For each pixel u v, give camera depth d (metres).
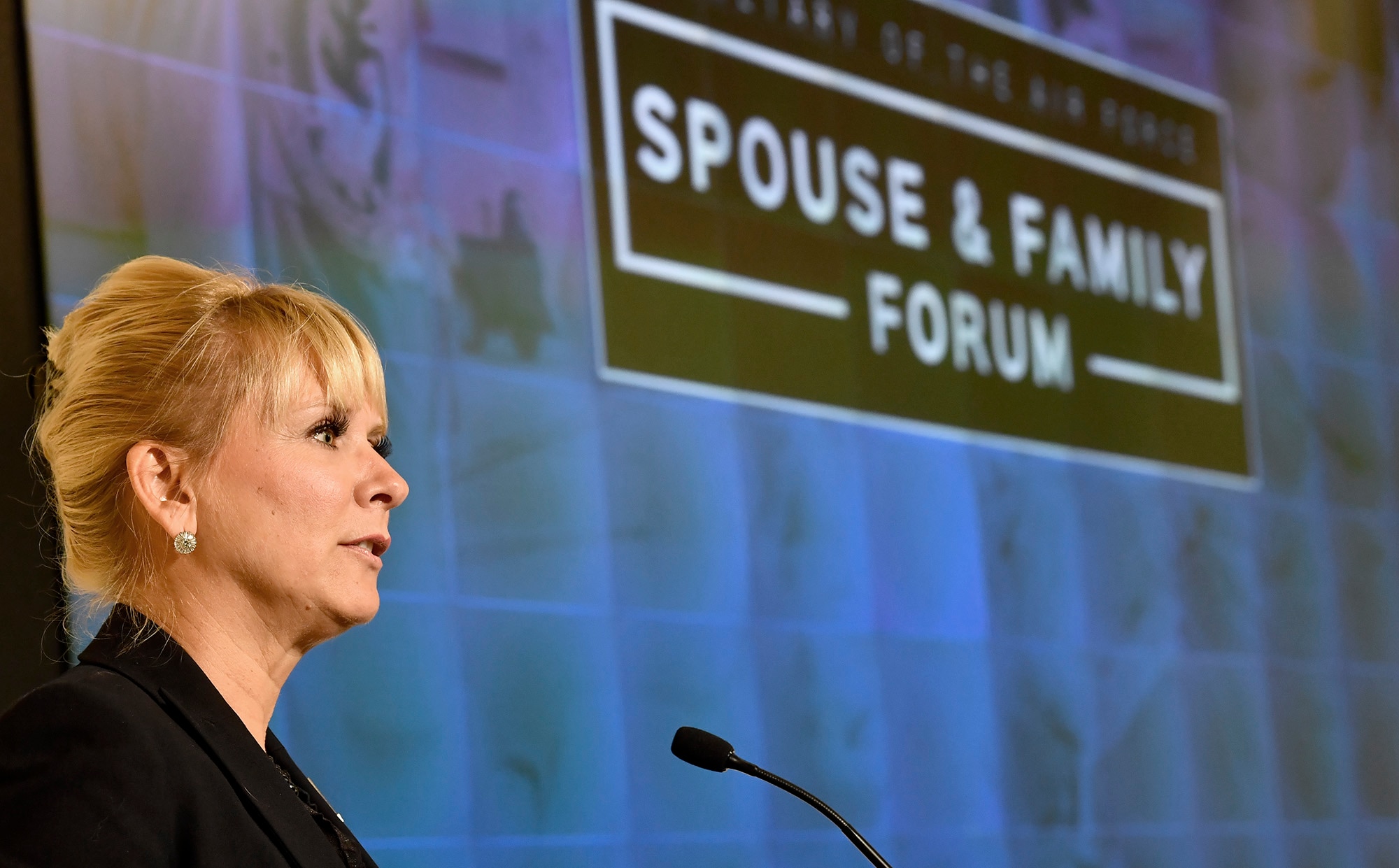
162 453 2.35
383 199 4.87
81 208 4.24
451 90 5.12
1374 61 8.85
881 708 5.84
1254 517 7.57
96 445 2.36
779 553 5.69
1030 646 6.43
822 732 5.64
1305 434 7.94
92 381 2.38
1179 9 7.91
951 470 6.36
